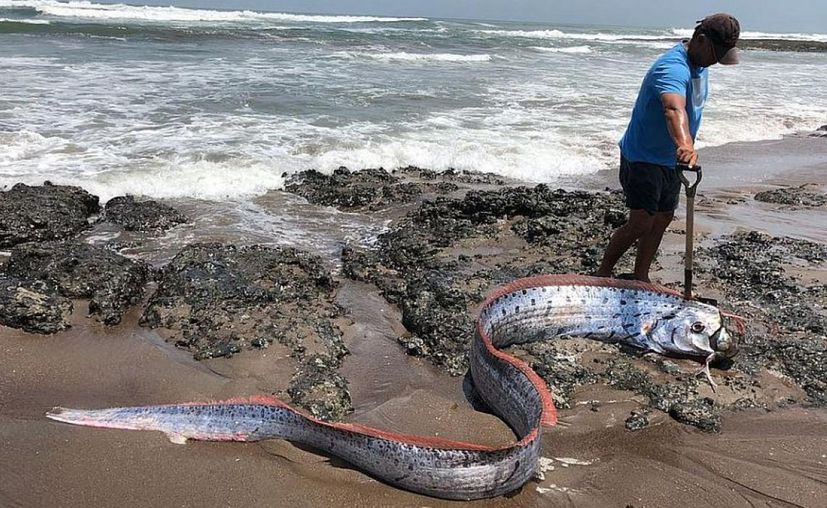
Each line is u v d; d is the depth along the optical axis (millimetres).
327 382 4492
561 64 26906
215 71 17656
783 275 6477
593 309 5180
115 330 5180
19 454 3688
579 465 3754
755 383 4605
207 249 6281
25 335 4977
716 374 4723
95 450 3744
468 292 5875
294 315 5316
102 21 35469
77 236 7051
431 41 33375
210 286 5613
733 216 8734
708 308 4938
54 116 11367
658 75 4906
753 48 49062
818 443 4000
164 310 5348
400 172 10109
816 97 21047
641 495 3520
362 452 3594
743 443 3994
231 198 8531
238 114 12586
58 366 4645
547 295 5121
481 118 13875
